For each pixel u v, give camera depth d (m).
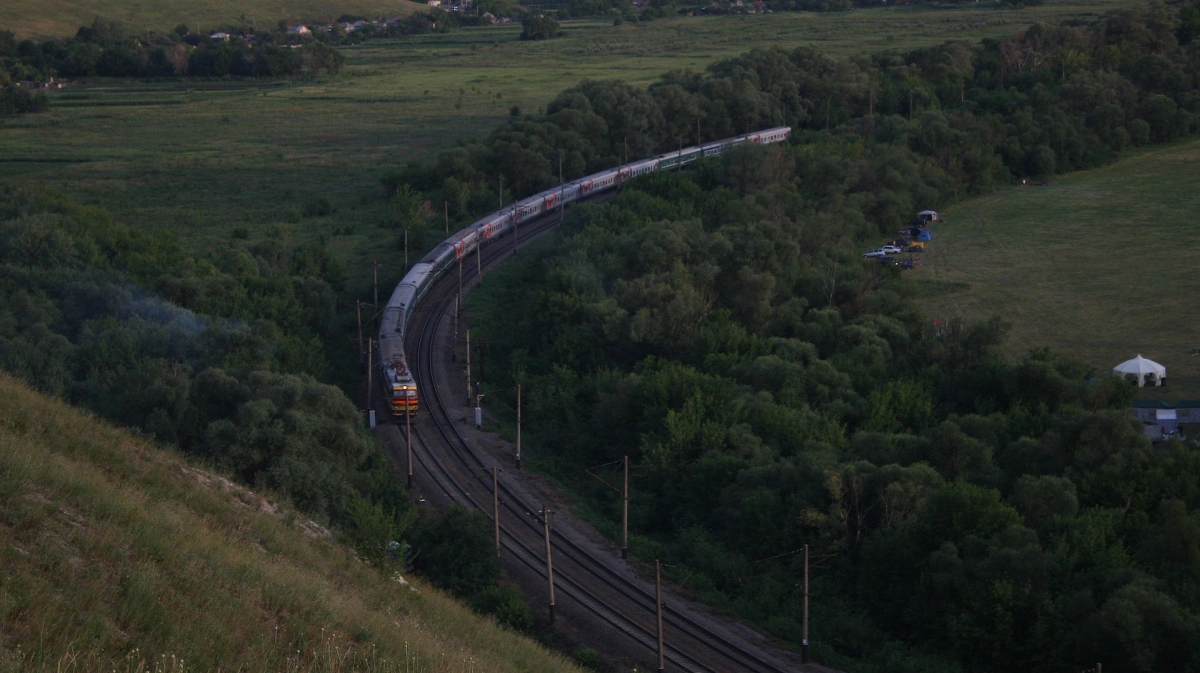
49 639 20.33
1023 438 62.62
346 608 29.19
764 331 89.00
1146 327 98.44
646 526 61.66
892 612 50.59
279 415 57.41
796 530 55.72
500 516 60.09
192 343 74.12
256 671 22.55
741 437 64.50
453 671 27.36
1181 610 43.44
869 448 62.81
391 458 68.06
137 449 36.53
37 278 87.06
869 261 108.75
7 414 33.16
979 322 83.50
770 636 48.66
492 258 113.69
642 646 46.91
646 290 87.50
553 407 76.69
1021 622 46.19
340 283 104.38
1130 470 58.53
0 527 24.00
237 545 30.88
